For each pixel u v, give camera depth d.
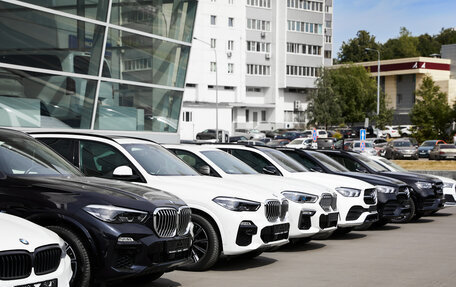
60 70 18.69
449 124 59.44
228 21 86.75
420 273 9.24
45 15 18.09
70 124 19.19
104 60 20.27
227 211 8.93
